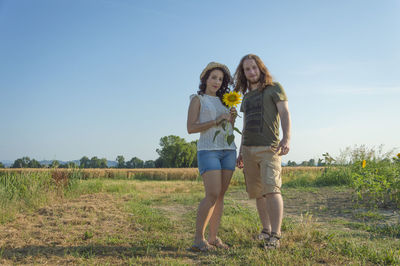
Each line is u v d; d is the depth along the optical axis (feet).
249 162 10.91
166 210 19.17
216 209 10.40
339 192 25.29
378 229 12.73
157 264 8.17
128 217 15.61
